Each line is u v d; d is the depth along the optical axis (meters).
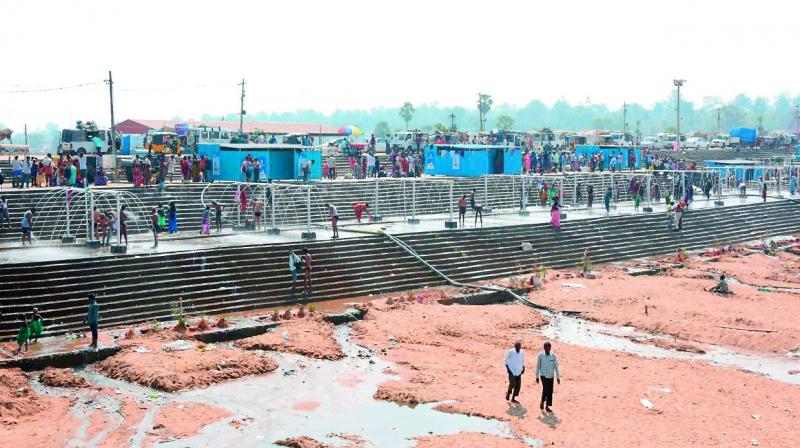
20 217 40.69
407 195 55.06
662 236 52.53
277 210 46.69
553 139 97.31
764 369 27.03
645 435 20.64
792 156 99.12
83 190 36.88
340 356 26.95
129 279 31.70
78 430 20.41
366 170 62.31
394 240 40.50
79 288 30.53
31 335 26.97
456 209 56.62
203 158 52.59
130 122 100.75
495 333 30.33
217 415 21.62
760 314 33.78
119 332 28.52
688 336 30.81
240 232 41.28
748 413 22.42
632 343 30.03
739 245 54.34
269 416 21.72
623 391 24.03
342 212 51.22
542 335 30.73
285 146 54.53
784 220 64.44
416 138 78.81
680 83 102.00
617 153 80.25
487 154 63.34
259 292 33.50
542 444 20.03
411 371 25.69
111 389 23.45
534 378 25.30
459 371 25.77
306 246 37.56
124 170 54.22
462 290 36.91
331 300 34.69
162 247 35.62
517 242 44.81
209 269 33.91
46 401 22.25
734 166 78.25
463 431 20.84
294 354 27.09
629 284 39.56
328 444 19.92
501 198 60.88
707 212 59.53
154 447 19.52
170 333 28.22
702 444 20.12
